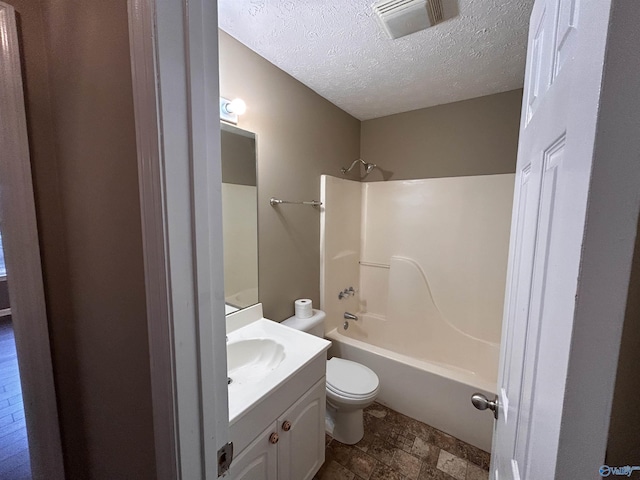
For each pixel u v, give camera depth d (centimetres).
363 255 277
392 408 195
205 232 54
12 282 84
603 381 28
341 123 239
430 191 238
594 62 28
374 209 267
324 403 140
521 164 75
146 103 47
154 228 49
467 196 223
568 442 30
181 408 53
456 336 232
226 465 65
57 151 80
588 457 29
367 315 272
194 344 54
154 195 48
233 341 136
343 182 239
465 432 168
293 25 134
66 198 79
